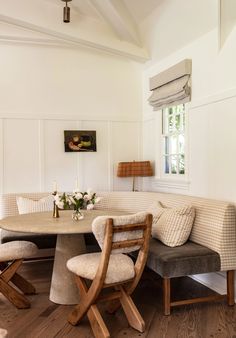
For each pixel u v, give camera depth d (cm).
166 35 403
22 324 267
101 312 292
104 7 364
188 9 349
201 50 365
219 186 339
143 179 516
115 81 506
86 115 494
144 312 290
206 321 273
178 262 282
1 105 460
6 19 358
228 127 325
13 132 466
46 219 316
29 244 316
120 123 510
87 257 269
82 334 253
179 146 431
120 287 269
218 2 315
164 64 442
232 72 320
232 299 303
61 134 486
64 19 358
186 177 397
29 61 470
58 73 482
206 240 309
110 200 456
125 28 401
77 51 489
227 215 298
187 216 318
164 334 252
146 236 257
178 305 290
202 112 365
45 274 385
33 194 457
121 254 275
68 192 477
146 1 368
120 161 511
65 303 302
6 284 292
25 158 471
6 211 439
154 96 452
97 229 238
